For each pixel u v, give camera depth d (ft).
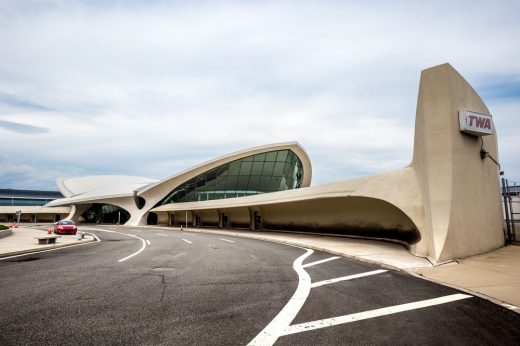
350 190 56.29
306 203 76.79
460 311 16.80
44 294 20.75
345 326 14.62
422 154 38.37
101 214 251.39
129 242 67.62
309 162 160.45
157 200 193.36
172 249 51.47
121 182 300.61
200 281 24.98
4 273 29.04
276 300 19.19
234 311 16.96
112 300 19.17
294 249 50.29
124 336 13.38
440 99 35.22
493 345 12.39
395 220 53.26
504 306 17.69
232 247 54.34
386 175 50.34
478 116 37.58
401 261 34.45
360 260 37.27
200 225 156.35
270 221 99.19
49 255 43.70
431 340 12.89
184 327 14.49
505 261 32.22
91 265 33.88
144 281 24.99
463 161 36.40
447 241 32.55
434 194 34.14
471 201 37.29
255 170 156.97
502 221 46.80
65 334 13.61
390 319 15.56
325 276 27.07
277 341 12.85
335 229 70.13
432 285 23.17
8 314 16.44
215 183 168.96
